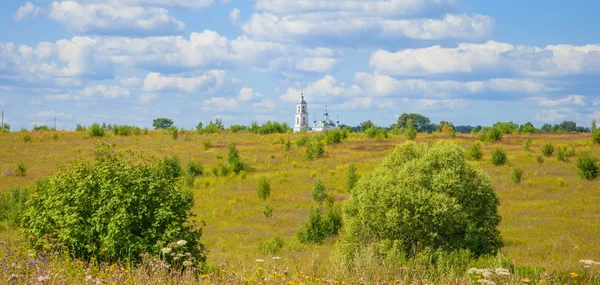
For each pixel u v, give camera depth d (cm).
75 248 1431
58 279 1005
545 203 3625
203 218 3500
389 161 2375
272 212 3631
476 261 1834
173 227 1455
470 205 2156
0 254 1218
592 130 6694
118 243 1396
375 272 1245
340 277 1191
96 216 1427
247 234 3091
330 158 5400
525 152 5294
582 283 1474
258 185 4106
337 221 2983
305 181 4572
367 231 2152
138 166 1564
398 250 1925
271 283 1093
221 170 4834
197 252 1481
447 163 2189
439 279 1369
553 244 2659
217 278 1152
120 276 1096
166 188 1521
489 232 2230
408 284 1241
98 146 1627
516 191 3956
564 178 4309
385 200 2108
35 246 1423
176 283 1140
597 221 3172
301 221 3425
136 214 1459
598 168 4247
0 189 4184
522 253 2486
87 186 1456
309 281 1138
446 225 2067
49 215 1459
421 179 2134
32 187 3997
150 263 1192
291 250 2630
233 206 3872
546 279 1385
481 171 2262
